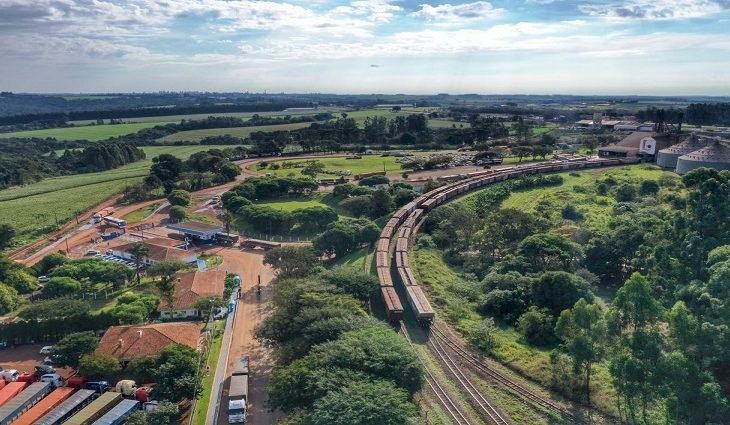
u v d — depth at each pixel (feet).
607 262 354.54
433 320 276.41
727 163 583.58
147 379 246.06
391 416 167.73
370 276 309.01
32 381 250.57
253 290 366.84
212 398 232.12
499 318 290.15
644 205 476.54
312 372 193.67
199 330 290.35
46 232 549.95
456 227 435.53
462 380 220.43
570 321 214.90
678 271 270.46
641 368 181.88
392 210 528.22
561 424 189.47
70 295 353.72
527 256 351.05
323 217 506.48
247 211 534.78
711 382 172.35
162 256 421.59
